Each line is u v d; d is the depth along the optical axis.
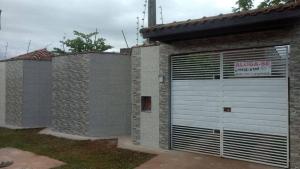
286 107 9.05
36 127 18.41
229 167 9.33
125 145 12.54
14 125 18.89
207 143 10.68
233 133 10.09
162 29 10.09
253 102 9.68
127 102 15.35
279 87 9.17
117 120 15.10
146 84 12.16
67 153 11.80
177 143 11.39
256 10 8.33
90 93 14.62
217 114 10.43
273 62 9.27
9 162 10.81
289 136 8.96
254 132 9.66
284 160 9.09
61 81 16.19
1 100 20.17
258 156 9.59
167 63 11.46
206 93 10.68
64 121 15.99
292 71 8.80
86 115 14.70
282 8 7.93
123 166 9.95
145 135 12.24
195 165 9.65
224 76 10.27
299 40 8.64
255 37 9.41
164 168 9.54
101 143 13.12
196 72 10.91
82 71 14.95
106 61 14.93
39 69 18.73
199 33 9.80
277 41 9.02
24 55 20.44
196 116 10.91
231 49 9.98
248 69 9.76
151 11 14.79
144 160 10.41
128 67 15.42
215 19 8.95
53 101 16.77
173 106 11.47
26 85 18.38
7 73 19.62
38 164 10.59
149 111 12.10
